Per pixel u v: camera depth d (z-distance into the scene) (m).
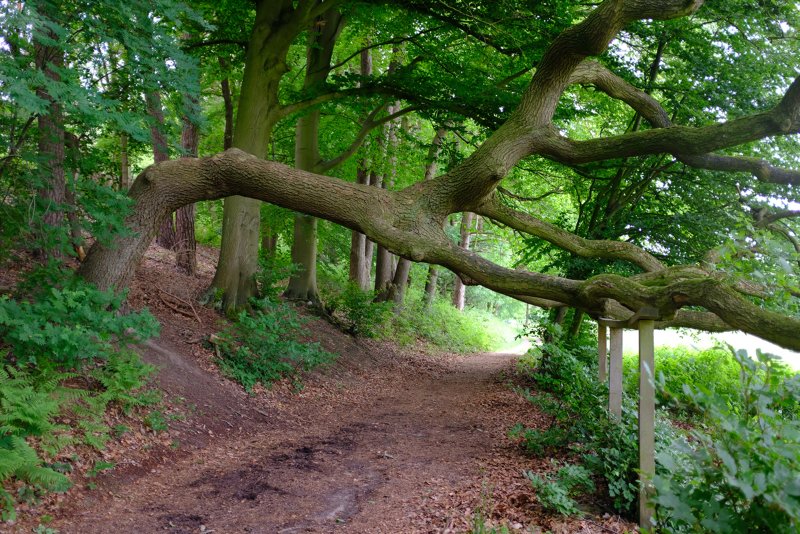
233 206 13.66
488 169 8.72
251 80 13.41
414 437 9.92
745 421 3.23
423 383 16.42
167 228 17.66
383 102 15.43
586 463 7.24
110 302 7.32
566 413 8.49
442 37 15.25
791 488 2.88
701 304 5.90
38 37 6.09
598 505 6.55
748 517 3.17
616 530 5.87
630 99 10.27
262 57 13.38
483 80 13.73
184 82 7.88
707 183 14.45
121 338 7.71
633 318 6.63
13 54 6.92
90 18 6.89
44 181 7.70
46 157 7.37
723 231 14.11
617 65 14.09
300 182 8.68
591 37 8.20
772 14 12.52
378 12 13.48
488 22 12.66
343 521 6.03
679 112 14.33
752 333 5.58
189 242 15.78
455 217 36.12
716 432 3.48
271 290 14.67
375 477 7.59
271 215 18.95
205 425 8.90
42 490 5.55
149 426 7.85
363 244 23.58
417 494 6.85
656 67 14.65
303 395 12.05
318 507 6.43
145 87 7.76
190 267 15.55
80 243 9.19
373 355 17.94
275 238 23.17
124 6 6.95
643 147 9.09
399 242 8.48
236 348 11.87
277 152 22.31
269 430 9.75
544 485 6.20
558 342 12.09
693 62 13.70
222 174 8.71
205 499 6.45
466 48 15.66
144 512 5.91
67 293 6.72
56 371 6.99
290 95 14.92
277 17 13.57
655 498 3.29
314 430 10.08
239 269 13.75
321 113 17.45
